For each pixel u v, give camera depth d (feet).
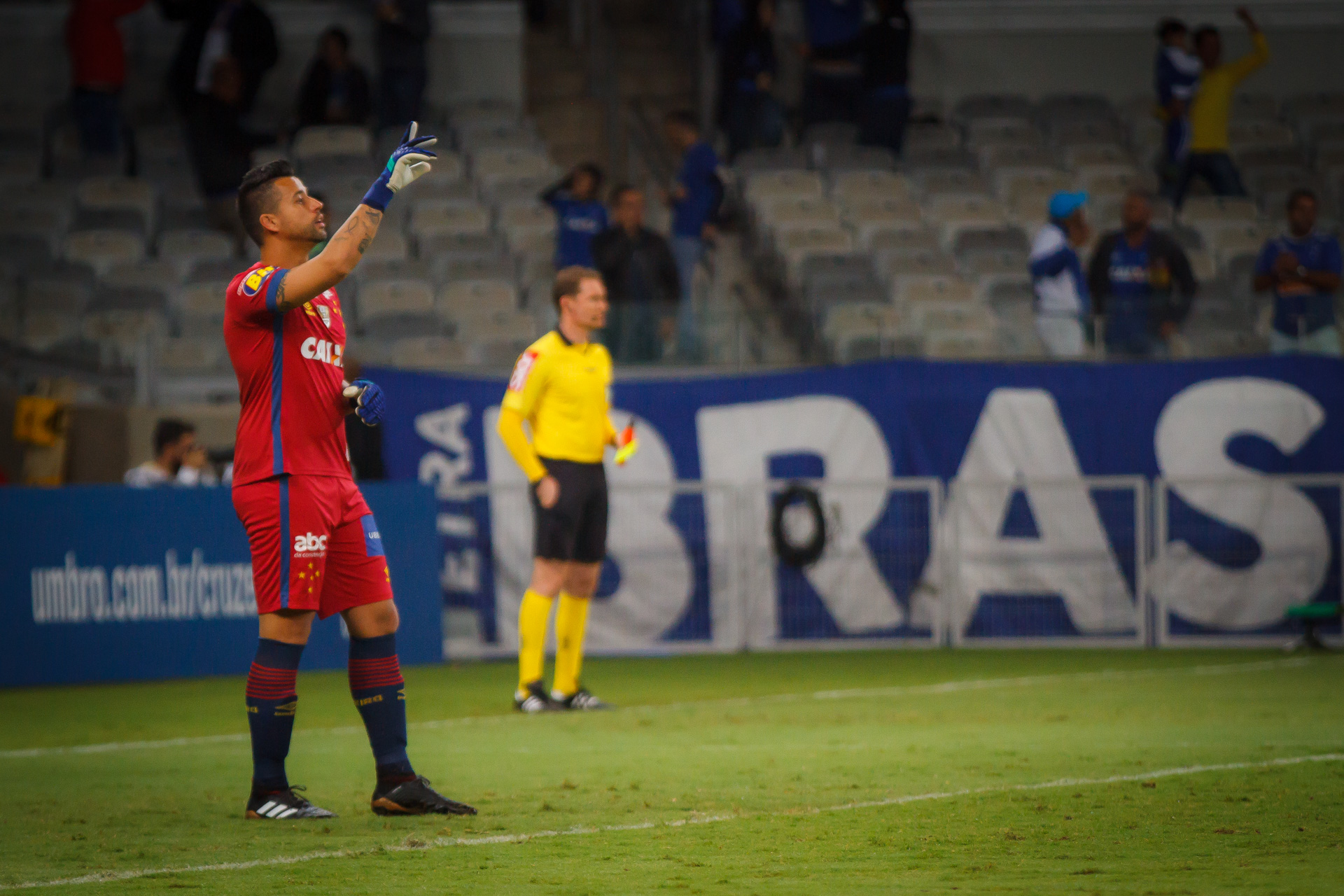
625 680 116.37
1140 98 224.94
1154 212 189.16
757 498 137.39
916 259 173.37
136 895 42.60
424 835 51.67
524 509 132.77
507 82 218.59
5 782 68.13
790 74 222.48
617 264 150.10
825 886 42.50
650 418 139.23
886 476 139.85
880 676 116.47
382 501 124.77
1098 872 43.83
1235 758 68.03
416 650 125.39
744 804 57.00
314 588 55.26
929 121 213.87
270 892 42.70
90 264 171.53
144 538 116.98
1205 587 136.98
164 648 116.98
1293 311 145.59
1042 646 137.39
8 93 211.61
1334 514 136.46
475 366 146.72
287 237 56.75
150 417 137.80
